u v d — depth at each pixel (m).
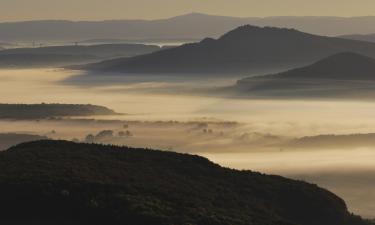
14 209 113.50
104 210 113.44
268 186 150.12
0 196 115.75
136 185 130.50
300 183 155.88
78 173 130.38
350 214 151.50
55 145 159.00
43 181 120.88
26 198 115.38
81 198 116.50
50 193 116.56
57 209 113.69
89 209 113.50
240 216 125.69
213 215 119.81
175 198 127.06
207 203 129.75
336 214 145.12
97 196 118.25
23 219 111.81
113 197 118.31
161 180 140.38
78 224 110.94
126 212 113.00
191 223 113.00
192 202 126.69
